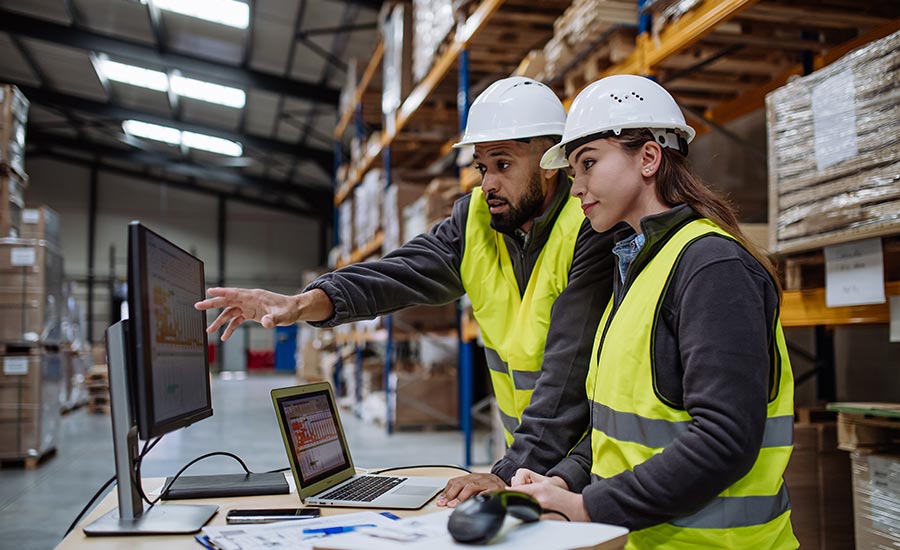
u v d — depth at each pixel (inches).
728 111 198.2
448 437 335.6
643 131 68.6
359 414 434.0
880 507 104.0
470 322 255.8
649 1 139.6
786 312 122.1
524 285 95.7
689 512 60.2
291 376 1010.1
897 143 94.3
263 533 60.6
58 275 293.4
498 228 93.2
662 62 153.7
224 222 1026.7
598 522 60.9
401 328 363.6
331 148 777.6
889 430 111.0
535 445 79.6
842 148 102.3
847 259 104.7
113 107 730.8
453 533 50.8
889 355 177.5
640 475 60.4
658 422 64.9
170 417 68.0
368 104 451.8
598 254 83.2
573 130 70.8
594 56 162.7
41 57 655.8
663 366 64.9
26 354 263.1
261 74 576.4
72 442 327.9
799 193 110.1
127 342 68.5
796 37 164.9
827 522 125.8
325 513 71.2
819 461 127.0
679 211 67.1
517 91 91.6
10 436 258.8
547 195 91.9
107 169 988.6
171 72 611.2
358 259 442.6
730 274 61.3
